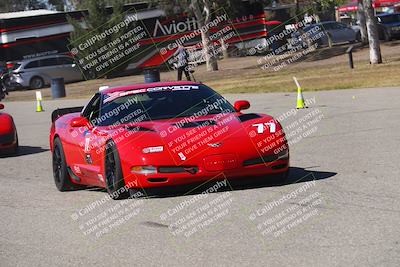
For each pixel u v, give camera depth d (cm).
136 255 1150
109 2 9212
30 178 2130
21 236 1348
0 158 2708
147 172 1520
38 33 8819
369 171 1750
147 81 6450
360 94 4078
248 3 9506
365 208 1343
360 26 9181
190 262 1083
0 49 8769
